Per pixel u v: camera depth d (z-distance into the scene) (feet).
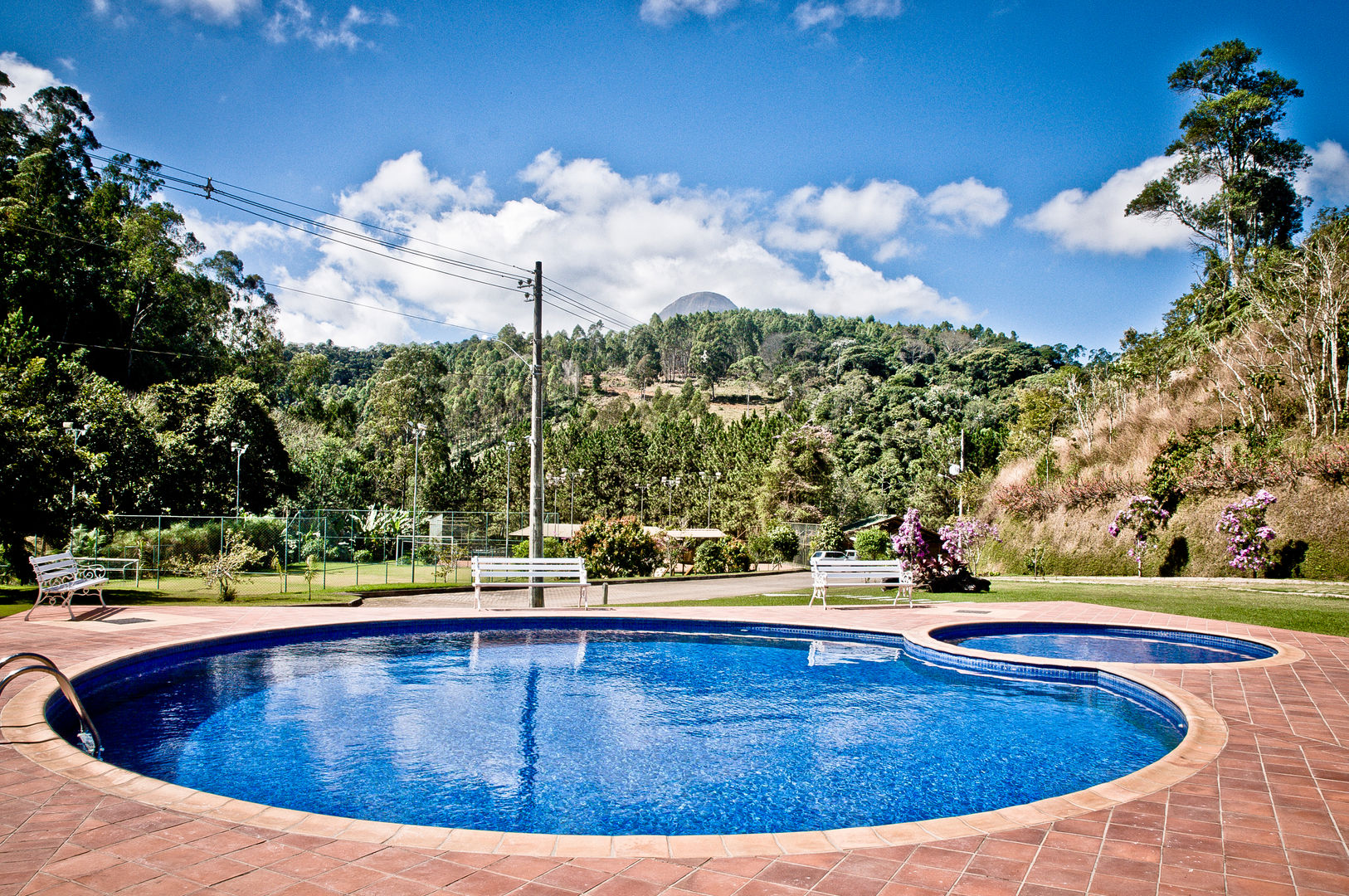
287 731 18.61
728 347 570.87
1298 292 66.49
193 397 113.19
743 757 16.94
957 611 38.60
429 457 202.39
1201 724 16.48
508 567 37.83
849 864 9.66
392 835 10.37
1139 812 11.57
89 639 26.66
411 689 23.22
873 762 16.66
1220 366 71.92
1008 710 21.33
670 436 215.92
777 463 157.79
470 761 16.49
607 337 627.05
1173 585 55.31
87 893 8.53
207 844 10.00
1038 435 105.70
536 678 25.00
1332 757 14.34
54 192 131.64
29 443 45.06
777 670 26.71
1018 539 78.48
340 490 175.94
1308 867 9.65
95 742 16.46
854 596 48.03
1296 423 60.64
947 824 11.07
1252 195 108.88
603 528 78.69
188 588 56.29
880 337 559.79
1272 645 27.37
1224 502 58.90
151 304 152.56
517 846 10.09
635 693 23.12
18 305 118.01
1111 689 22.72
